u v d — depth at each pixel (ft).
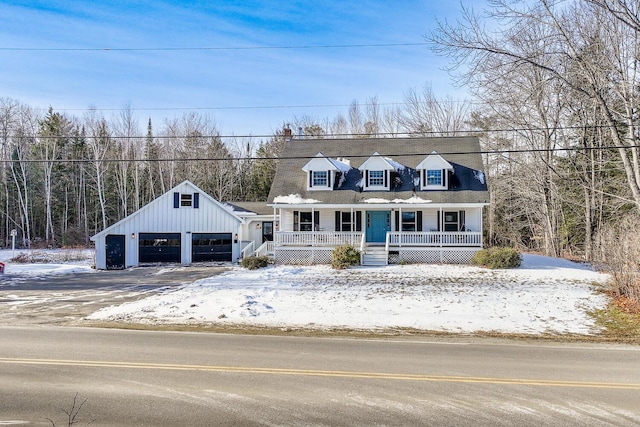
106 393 21.84
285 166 103.55
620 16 55.31
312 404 20.48
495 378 24.63
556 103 98.43
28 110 194.80
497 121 121.39
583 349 32.60
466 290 60.03
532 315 46.03
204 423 18.30
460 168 95.45
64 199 187.73
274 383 23.47
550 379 24.54
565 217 122.83
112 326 40.29
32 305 52.03
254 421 18.52
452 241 88.07
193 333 37.35
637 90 63.31
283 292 59.41
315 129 194.18
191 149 191.52
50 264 109.09
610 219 101.35
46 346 31.81
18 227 179.73
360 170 95.96
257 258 85.97
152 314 46.29
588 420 18.74
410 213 95.04
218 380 23.89
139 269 91.35
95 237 95.96
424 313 47.11
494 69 57.82
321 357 29.25
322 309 49.11
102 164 177.27
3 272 87.35
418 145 103.09
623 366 27.53
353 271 78.38
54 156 178.60
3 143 186.50
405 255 89.04
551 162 107.96
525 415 19.26
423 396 21.62
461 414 19.35
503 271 76.13
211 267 92.53
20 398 21.16
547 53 56.85
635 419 18.86
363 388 22.77
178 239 100.73
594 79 58.23
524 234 145.18
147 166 191.62
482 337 37.14
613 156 91.66
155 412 19.45
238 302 51.65
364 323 42.42
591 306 49.85
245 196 189.47
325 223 97.60
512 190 118.21
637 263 50.57
